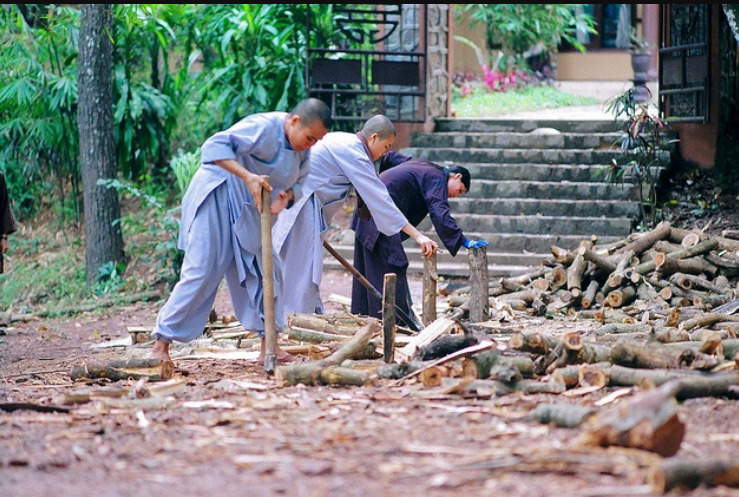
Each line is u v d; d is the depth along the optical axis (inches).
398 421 197.8
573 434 182.2
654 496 146.5
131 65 697.6
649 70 949.8
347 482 156.8
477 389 220.7
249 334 346.0
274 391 233.9
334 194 337.7
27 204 680.4
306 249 333.4
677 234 417.4
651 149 529.7
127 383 259.0
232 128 266.5
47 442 187.5
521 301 388.2
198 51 719.1
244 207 273.4
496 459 165.2
